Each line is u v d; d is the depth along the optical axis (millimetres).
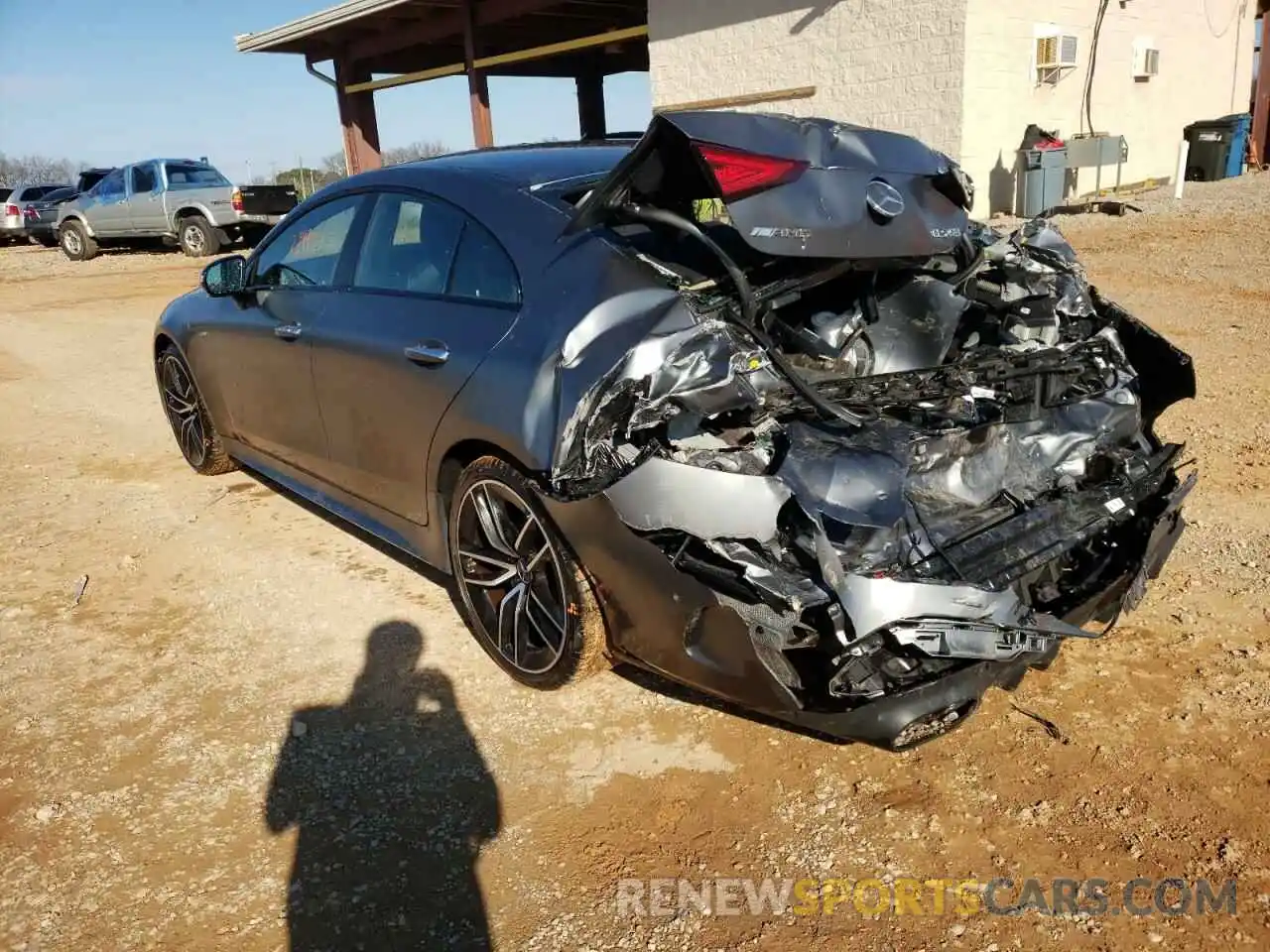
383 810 3039
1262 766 3055
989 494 3100
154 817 3043
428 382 3617
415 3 18266
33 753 3371
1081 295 3975
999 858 2768
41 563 4879
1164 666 3561
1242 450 5406
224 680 3783
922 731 2803
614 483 2904
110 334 11398
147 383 8750
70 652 4031
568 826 2949
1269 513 4652
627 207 3252
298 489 4992
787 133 3242
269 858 2863
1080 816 2898
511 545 3537
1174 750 3143
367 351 3961
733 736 3322
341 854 2867
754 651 2742
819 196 3143
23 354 10445
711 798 3041
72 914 2678
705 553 2855
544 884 2742
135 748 3385
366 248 4258
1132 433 3672
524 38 21672
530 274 3412
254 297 4930
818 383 3184
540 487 3199
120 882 2789
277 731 3445
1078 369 3451
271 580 4605
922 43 13406
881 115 14094
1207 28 17906
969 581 2766
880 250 3238
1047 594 3104
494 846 2881
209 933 2605
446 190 3895
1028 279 3922
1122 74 15953
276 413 4824
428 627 4113
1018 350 3596
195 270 17922
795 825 2918
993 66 13414
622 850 2850
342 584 4535
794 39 14773
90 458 6559
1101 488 3291
